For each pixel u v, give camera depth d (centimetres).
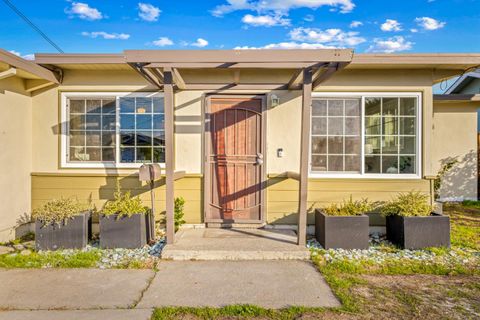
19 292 295
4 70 413
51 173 495
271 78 498
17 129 464
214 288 304
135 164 502
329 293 293
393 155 502
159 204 496
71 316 253
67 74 496
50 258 377
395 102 500
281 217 497
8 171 447
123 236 419
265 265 363
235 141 498
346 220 418
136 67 369
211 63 359
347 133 502
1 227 435
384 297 285
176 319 248
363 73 494
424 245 414
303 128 393
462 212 650
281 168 496
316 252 404
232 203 498
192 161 498
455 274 338
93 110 504
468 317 252
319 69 409
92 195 498
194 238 433
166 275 334
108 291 297
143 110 502
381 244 438
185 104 496
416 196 453
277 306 269
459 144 775
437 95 638
